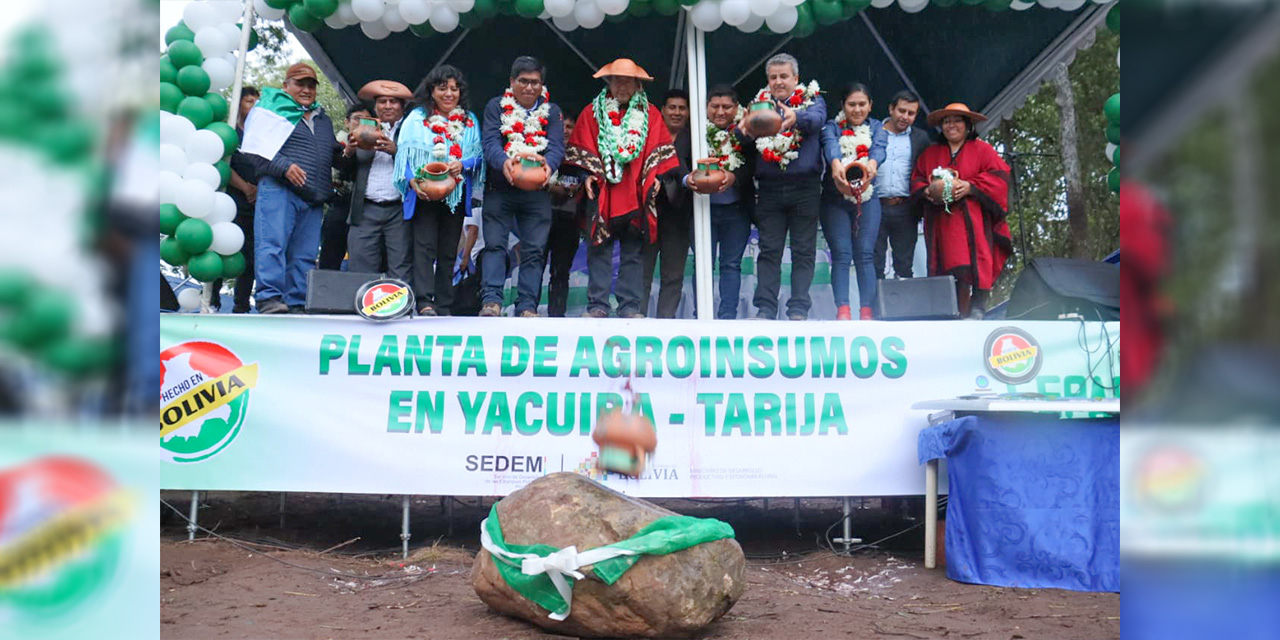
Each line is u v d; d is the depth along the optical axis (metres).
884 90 9.52
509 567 3.99
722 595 3.98
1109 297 6.10
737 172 6.73
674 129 6.89
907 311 6.17
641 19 8.50
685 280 9.28
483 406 5.78
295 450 5.67
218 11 6.57
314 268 6.70
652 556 3.82
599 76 6.44
